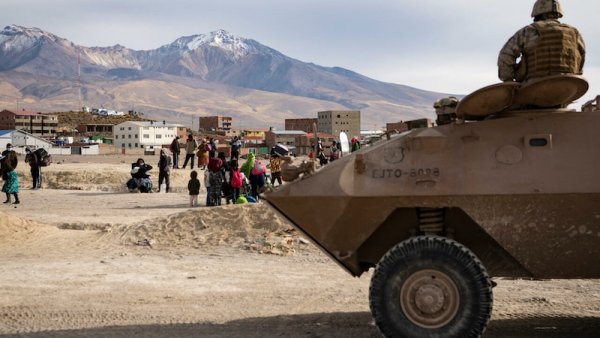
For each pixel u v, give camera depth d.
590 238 6.82
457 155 7.06
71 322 8.69
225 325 8.37
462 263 6.62
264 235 15.77
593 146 6.90
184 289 11.02
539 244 6.89
